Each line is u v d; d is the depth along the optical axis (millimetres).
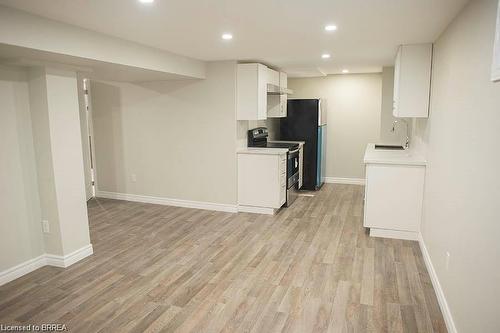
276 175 5117
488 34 1887
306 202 5969
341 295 2902
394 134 6199
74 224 3568
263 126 6621
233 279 3197
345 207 5641
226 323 2527
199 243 4082
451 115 2695
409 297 2871
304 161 6816
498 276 1603
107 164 6121
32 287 3072
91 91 5973
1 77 3094
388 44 3832
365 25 2990
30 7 2459
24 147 3303
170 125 5555
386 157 4367
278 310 2689
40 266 3473
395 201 4133
